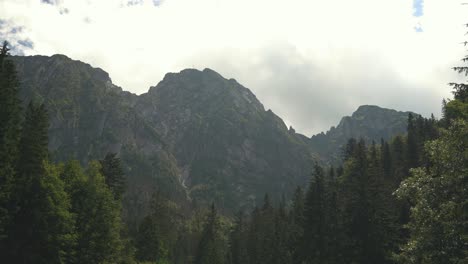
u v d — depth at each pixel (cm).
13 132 4050
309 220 5409
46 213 4166
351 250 4619
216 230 11100
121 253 6644
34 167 4278
